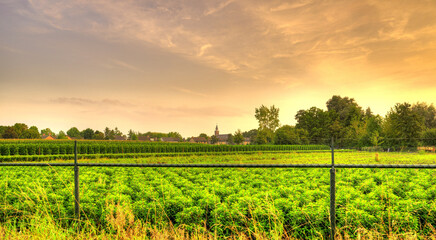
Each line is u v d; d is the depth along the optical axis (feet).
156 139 438.81
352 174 42.09
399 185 34.09
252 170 50.60
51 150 139.33
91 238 15.85
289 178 42.27
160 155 167.53
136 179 37.52
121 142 221.05
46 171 46.16
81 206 20.29
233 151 206.18
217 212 20.65
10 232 16.55
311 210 20.10
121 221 15.47
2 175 38.73
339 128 315.17
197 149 204.54
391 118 183.73
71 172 45.21
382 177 41.24
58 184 32.76
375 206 20.25
